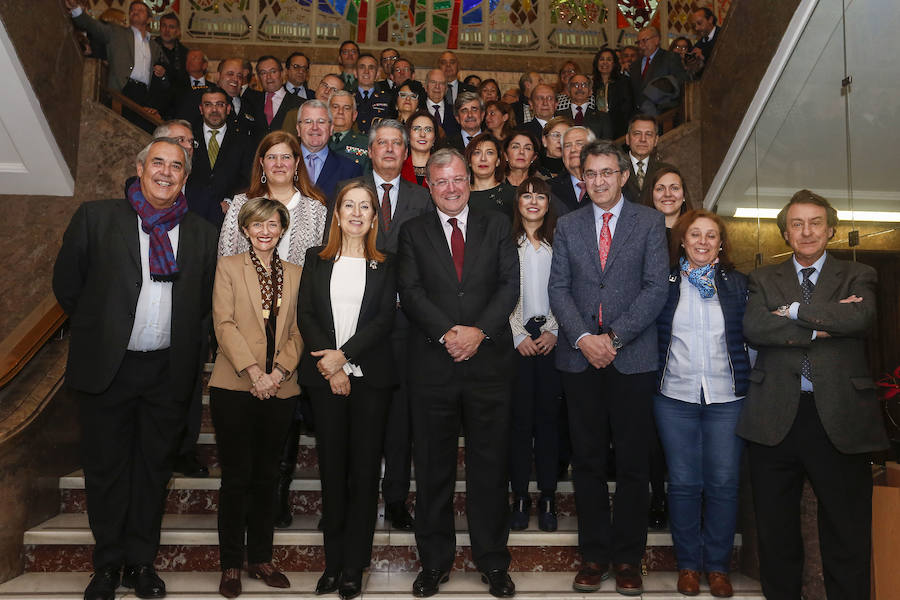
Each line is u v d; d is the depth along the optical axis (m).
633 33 9.02
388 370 2.90
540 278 3.37
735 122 4.54
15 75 4.68
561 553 3.22
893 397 2.83
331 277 2.91
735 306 3.04
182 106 5.09
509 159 3.91
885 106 3.12
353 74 7.10
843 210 3.38
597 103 6.76
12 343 3.31
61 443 3.43
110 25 6.12
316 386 2.83
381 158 3.46
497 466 2.91
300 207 3.34
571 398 3.04
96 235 2.82
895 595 2.64
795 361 2.81
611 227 3.13
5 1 4.54
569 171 3.88
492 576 2.87
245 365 2.76
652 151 4.29
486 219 3.05
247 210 2.89
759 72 4.27
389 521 3.37
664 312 3.09
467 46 9.02
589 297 3.05
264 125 5.81
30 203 5.37
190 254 2.90
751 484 2.95
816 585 2.91
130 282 2.79
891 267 2.96
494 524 2.90
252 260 2.93
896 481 2.76
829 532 2.75
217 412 2.83
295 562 3.15
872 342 2.84
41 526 3.17
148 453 2.86
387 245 3.44
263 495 2.90
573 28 9.05
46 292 5.28
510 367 2.95
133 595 2.80
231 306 2.87
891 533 2.66
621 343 2.90
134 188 2.91
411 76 6.64
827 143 3.56
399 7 9.02
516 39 9.03
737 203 4.51
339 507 2.84
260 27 8.84
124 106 5.86
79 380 2.75
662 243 3.03
